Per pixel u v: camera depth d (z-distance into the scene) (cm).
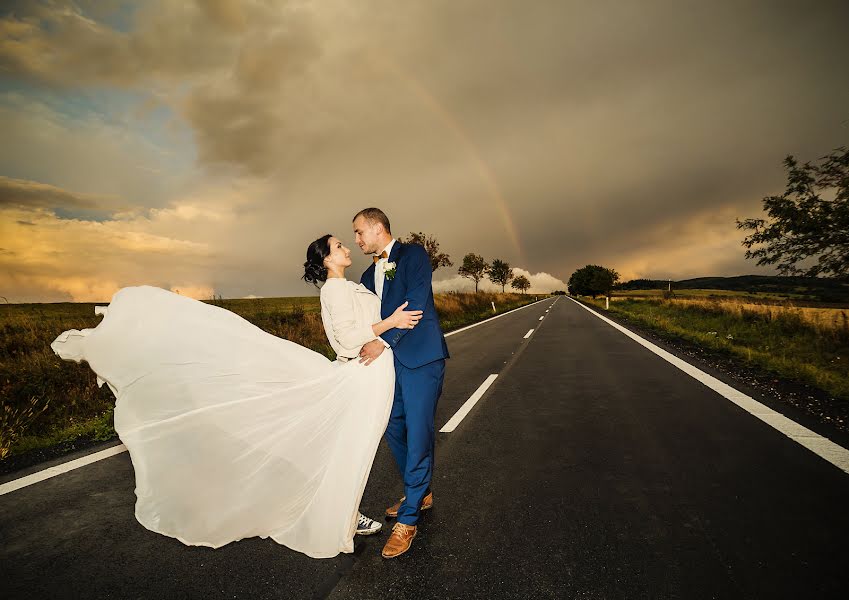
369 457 247
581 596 197
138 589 214
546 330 1496
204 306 247
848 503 266
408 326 255
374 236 288
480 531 257
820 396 515
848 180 919
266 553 247
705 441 383
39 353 681
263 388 236
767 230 1018
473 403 559
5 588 216
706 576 206
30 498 320
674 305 2525
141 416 223
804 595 191
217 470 227
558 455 370
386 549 238
